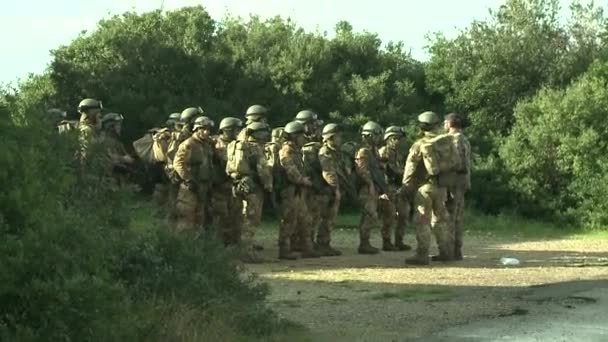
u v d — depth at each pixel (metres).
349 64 68.06
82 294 12.65
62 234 13.17
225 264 18.42
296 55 65.25
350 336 17.98
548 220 54.50
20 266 12.39
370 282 25.84
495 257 33.72
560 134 54.84
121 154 32.34
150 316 15.56
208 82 63.16
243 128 32.66
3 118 13.95
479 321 19.81
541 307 21.67
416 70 71.00
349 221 54.16
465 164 31.67
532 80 66.62
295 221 32.41
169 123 34.34
